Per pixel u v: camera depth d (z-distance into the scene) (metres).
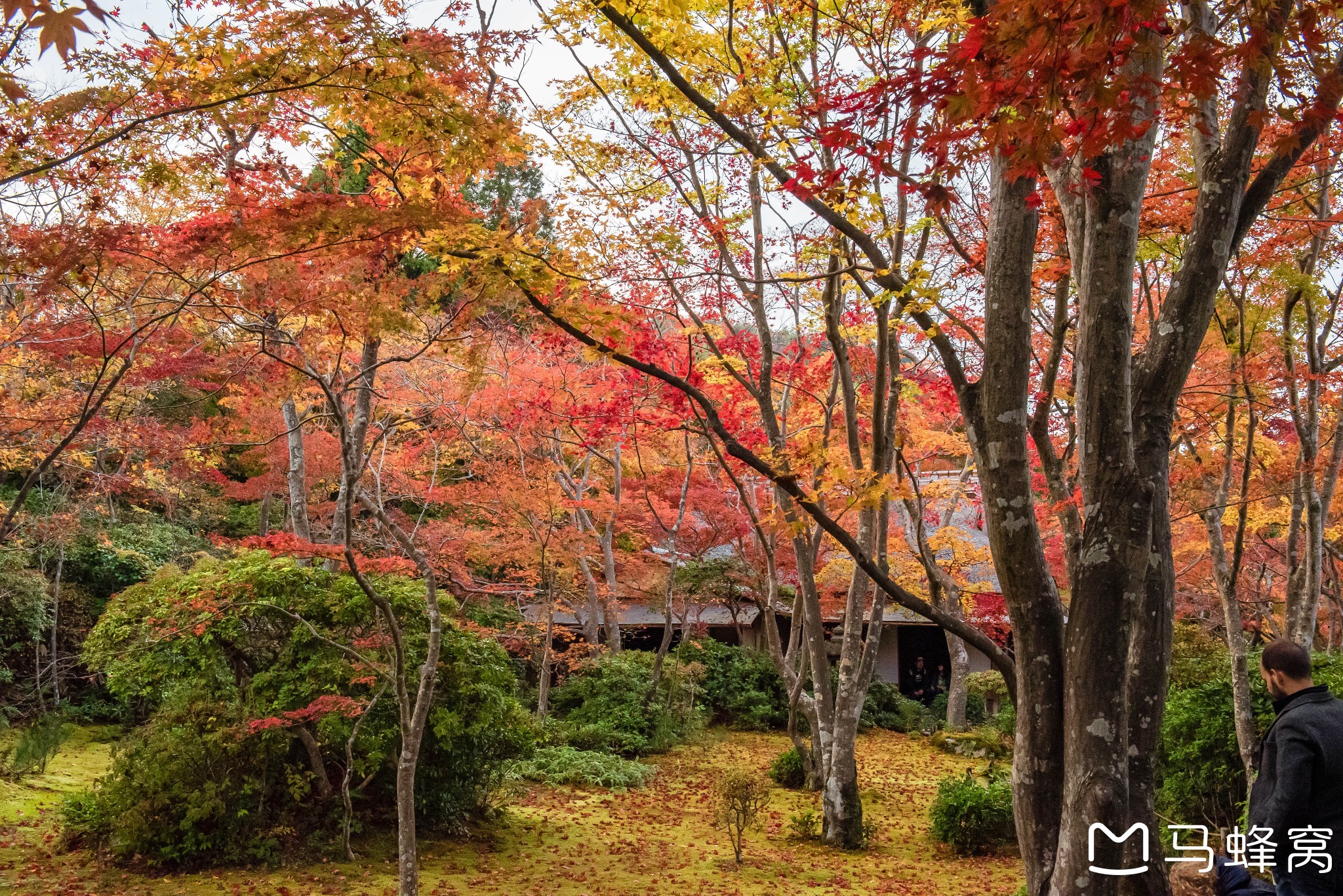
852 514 13.20
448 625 8.87
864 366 10.90
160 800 7.47
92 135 4.43
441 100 4.73
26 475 14.95
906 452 13.19
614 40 5.92
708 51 6.28
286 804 8.21
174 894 6.84
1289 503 10.38
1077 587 3.22
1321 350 6.96
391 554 13.09
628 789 12.73
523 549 14.09
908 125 2.91
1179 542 12.30
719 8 6.09
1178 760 7.28
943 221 6.54
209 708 7.93
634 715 15.65
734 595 18.94
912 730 18.53
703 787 13.15
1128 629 3.12
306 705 8.04
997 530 3.53
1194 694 7.40
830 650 19.95
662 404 9.52
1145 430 3.33
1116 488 3.18
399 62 4.50
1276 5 2.75
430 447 13.88
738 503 15.77
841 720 9.99
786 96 5.56
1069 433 7.73
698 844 9.77
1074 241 3.55
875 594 10.22
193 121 4.62
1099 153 2.77
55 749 9.63
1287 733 2.70
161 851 7.44
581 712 15.90
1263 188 3.43
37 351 8.26
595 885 7.89
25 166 4.57
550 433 13.11
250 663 8.48
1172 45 3.68
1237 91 3.32
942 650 22.14
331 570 9.13
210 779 7.71
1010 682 3.98
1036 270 5.51
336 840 8.10
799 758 13.05
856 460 8.67
